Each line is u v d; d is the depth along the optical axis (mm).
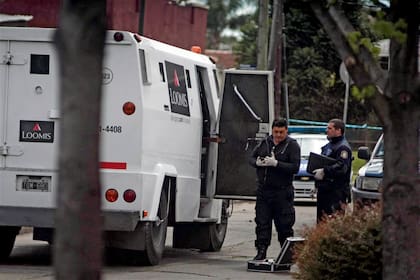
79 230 12141
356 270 24953
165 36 78562
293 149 35938
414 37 16375
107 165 34562
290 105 117000
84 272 12188
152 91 35688
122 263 37156
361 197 45156
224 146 41219
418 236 17188
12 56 35219
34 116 35125
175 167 38000
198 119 40750
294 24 111750
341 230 25281
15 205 35062
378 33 16812
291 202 36188
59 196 12156
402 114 16688
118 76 34719
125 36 34625
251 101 40750
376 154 49469
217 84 43375
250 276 33750
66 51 12117
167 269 35781
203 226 43000
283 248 34906
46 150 35031
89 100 12094
